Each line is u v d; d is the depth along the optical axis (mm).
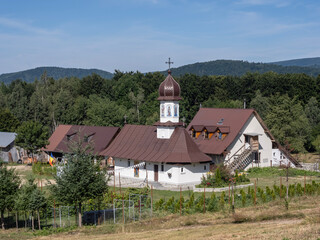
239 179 60531
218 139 71375
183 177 60719
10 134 100812
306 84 124812
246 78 134250
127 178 67125
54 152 88312
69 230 38906
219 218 39688
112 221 41625
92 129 81875
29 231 39750
